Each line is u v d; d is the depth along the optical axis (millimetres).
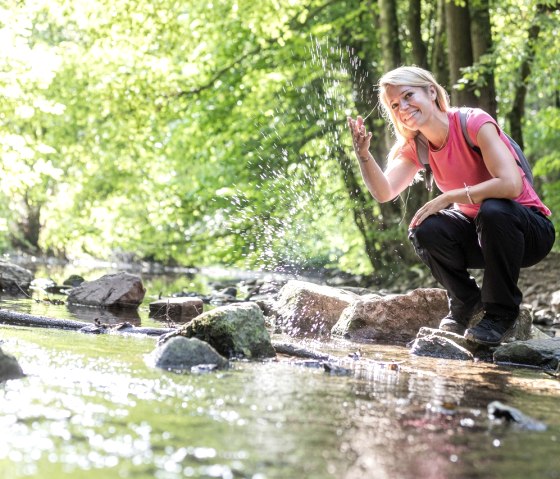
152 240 19234
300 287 6520
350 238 17641
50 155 17203
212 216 18312
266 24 15039
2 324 4930
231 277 17281
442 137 4781
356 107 16656
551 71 14680
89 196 18828
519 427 2834
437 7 14961
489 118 4707
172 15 14727
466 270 5156
